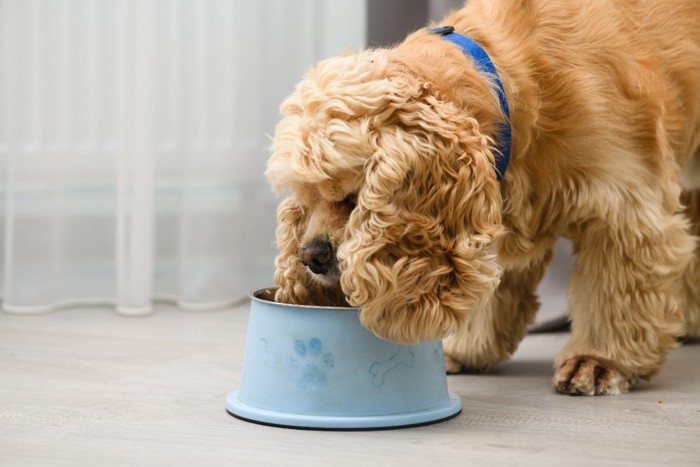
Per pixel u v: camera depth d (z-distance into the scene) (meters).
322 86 1.54
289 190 1.66
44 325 2.66
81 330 2.59
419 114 1.53
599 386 1.91
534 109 1.75
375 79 1.54
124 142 2.83
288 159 1.53
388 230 1.51
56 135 2.87
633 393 1.93
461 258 1.54
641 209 1.85
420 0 2.84
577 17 1.87
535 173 1.80
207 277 2.96
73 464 1.45
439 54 1.66
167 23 2.99
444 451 1.52
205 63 2.97
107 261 2.99
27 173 2.83
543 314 2.67
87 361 2.20
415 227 1.52
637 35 1.95
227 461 1.46
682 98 2.03
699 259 2.45
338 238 1.57
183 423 1.68
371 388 1.64
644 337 1.91
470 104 1.62
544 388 1.98
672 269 1.91
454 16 1.89
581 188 1.82
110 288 2.99
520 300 2.17
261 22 3.07
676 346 1.96
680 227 1.94
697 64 2.06
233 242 3.04
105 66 2.97
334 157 1.49
